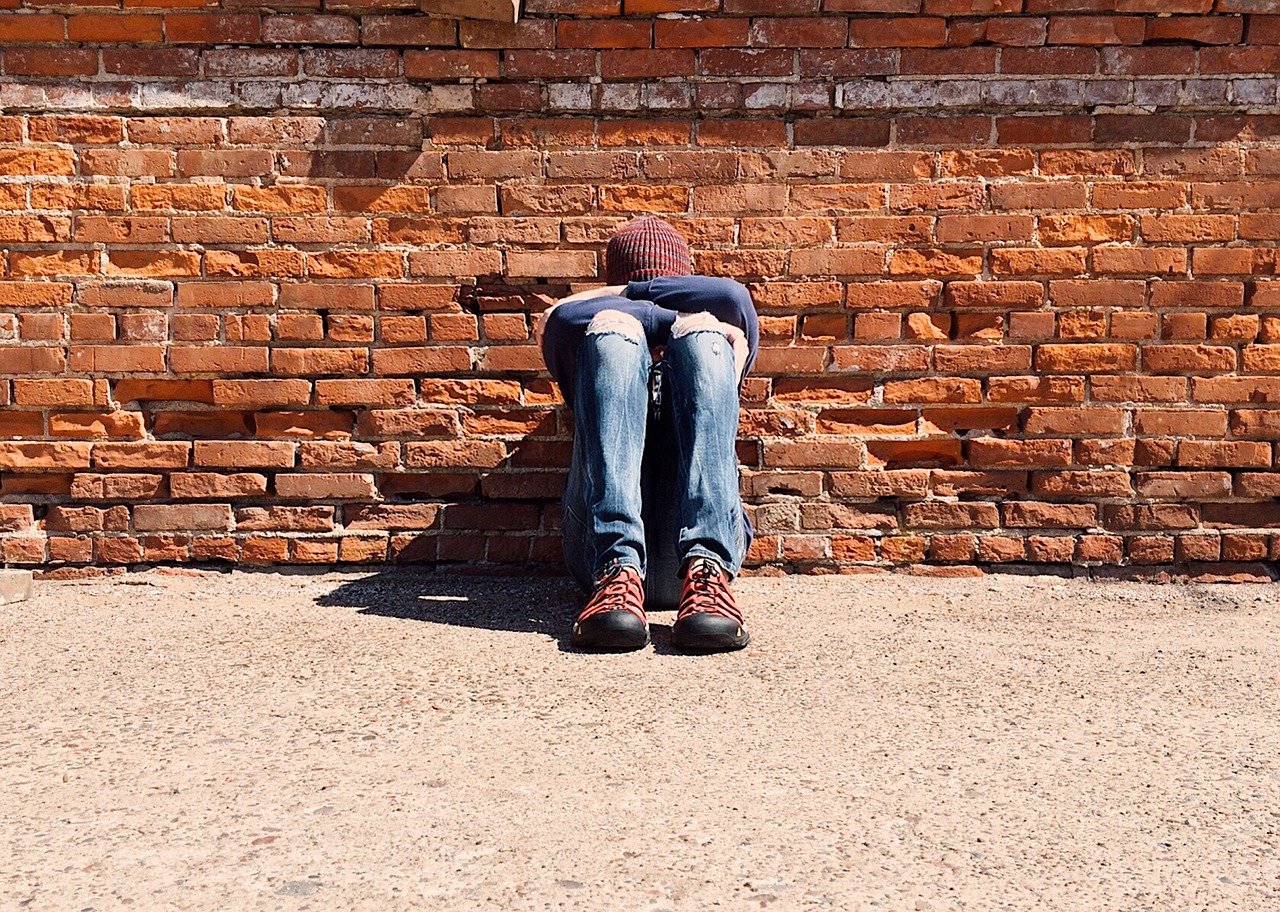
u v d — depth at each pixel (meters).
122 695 2.39
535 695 2.37
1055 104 3.47
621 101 3.49
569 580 3.52
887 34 3.47
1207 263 3.49
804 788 1.90
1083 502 3.53
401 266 3.51
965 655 2.73
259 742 2.11
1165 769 2.01
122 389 3.50
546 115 3.50
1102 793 1.90
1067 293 3.49
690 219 3.51
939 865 1.63
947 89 3.48
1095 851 1.69
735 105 3.49
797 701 2.35
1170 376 3.50
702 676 2.52
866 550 3.54
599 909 1.50
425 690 2.41
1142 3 3.44
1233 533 3.52
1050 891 1.56
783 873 1.60
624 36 3.48
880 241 3.50
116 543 3.51
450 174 3.50
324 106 3.48
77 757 2.03
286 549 3.54
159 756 2.04
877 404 3.53
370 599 3.30
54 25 3.44
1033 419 3.51
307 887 1.55
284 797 1.85
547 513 3.55
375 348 3.52
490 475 3.55
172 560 3.52
